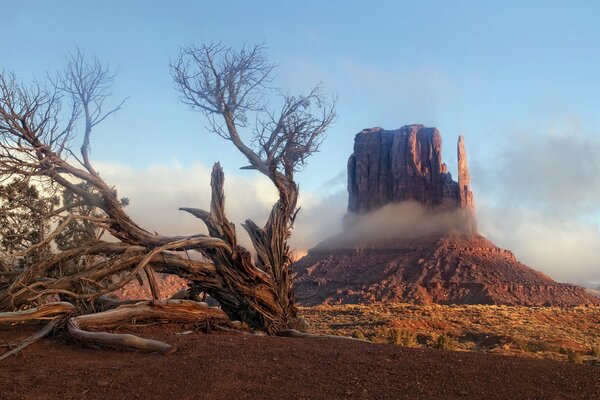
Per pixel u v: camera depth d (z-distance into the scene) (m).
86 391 7.77
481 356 10.07
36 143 15.42
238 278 16.64
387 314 64.44
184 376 8.41
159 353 10.01
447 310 69.88
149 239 16.62
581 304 105.19
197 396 7.55
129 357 9.89
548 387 8.09
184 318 13.55
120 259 16.08
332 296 117.06
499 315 65.12
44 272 15.84
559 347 38.69
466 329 53.12
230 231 16.80
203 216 17.27
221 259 16.80
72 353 10.30
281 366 9.02
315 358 9.59
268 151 17.70
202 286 17.19
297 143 17.66
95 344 10.54
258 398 7.48
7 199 16.41
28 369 9.02
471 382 8.23
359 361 9.39
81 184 19.31
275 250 17.69
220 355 9.62
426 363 9.30
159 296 16.62
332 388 7.89
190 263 16.75
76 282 15.01
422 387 7.95
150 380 8.27
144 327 12.98
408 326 53.50
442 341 37.09
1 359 9.70
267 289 16.97
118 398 7.50
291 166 17.94
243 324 15.44
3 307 14.16
